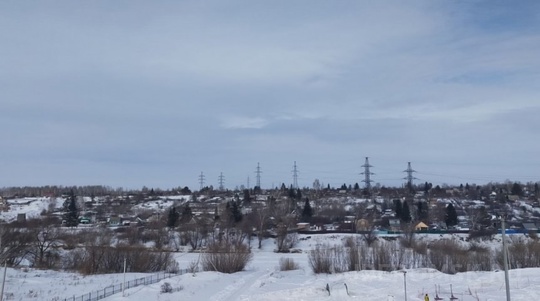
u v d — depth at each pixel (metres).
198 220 121.62
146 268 71.12
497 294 40.28
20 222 112.31
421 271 59.16
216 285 51.88
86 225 138.50
